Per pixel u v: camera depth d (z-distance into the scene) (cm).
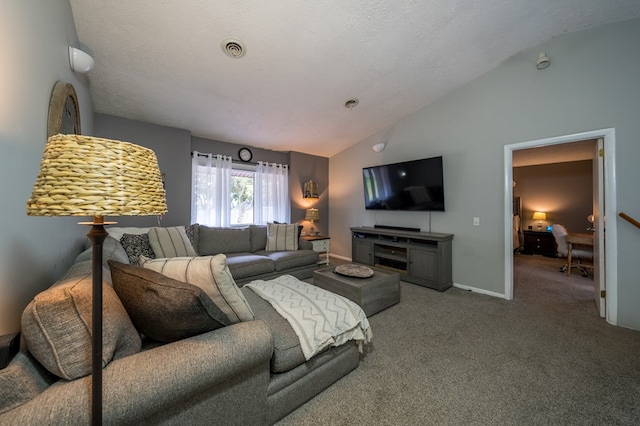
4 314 85
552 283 356
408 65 285
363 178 457
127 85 269
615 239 231
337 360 155
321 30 221
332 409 134
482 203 322
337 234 541
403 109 385
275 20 205
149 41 216
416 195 379
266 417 119
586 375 161
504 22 236
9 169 88
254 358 104
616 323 229
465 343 200
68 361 78
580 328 224
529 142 283
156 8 186
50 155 57
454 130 348
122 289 105
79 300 85
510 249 300
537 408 135
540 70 275
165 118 338
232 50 232
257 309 159
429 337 210
